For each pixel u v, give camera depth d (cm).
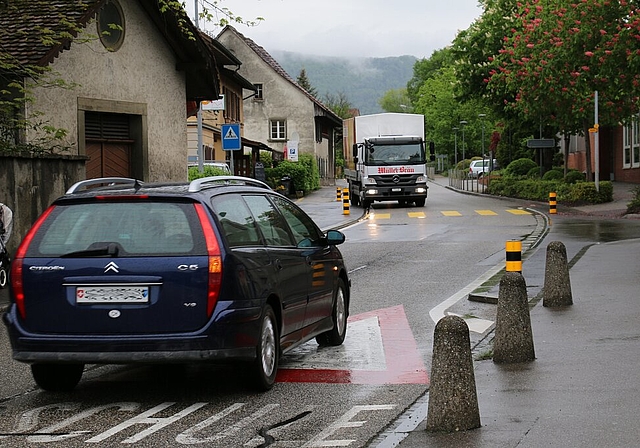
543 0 3712
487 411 701
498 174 6238
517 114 5384
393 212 3891
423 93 11819
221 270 760
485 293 1422
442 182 9044
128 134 2420
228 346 761
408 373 895
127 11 2366
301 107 7550
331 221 3391
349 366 936
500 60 4600
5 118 1841
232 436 671
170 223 776
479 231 2789
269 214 900
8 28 1994
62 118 2150
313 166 6444
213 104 2928
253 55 7581
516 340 905
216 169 3744
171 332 757
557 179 4803
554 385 779
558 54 3447
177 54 2555
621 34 2908
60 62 2142
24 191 1766
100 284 762
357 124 4338
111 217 785
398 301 1436
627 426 628
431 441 627
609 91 3500
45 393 833
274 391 823
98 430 696
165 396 809
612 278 1512
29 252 784
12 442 666
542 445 593
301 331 918
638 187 3291
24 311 775
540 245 2258
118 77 2336
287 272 875
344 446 634
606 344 962
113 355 756
